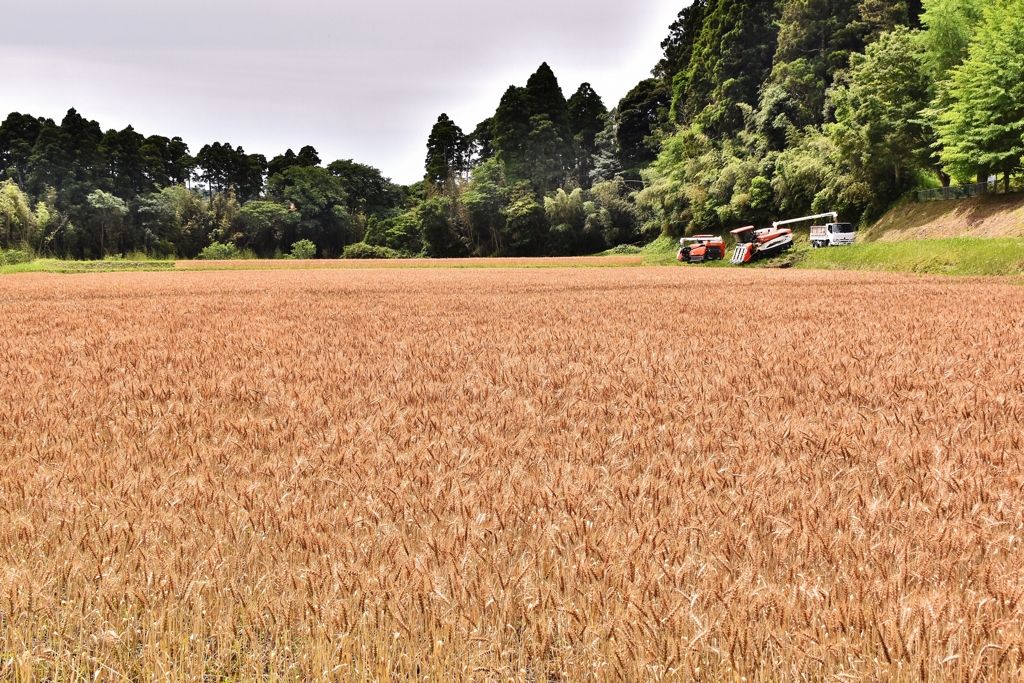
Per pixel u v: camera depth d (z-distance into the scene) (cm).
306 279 4659
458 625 296
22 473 494
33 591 321
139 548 367
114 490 459
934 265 3306
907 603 299
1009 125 4081
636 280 3547
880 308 1777
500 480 464
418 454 541
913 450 514
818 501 421
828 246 4666
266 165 15450
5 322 1803
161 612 306
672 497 431
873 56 5312
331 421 670
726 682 267
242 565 353
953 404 685
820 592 306
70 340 1390
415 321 1709
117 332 1538
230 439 586
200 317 1902
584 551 355
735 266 4772
